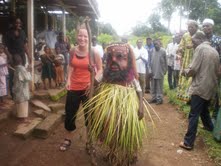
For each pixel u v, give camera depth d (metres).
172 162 4.86
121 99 4.20
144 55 9.66
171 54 10.71
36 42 11.27
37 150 5.08
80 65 4.63
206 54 5.10
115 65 4.39
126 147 4.14
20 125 5.84
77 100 4.82
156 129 6.43
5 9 11.27
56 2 11.94
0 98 6.74
